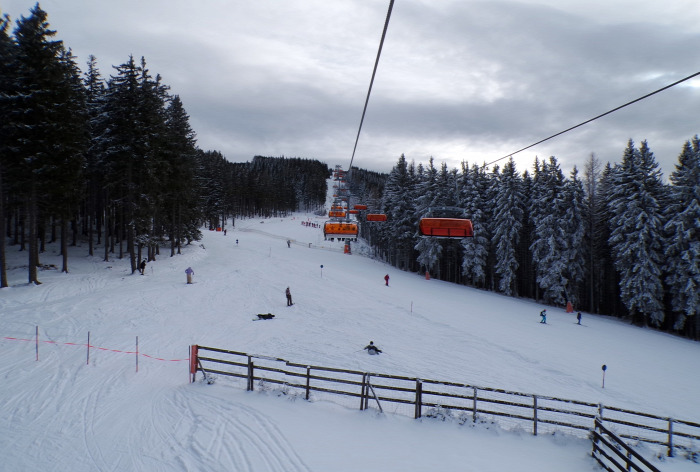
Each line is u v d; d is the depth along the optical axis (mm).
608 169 48750
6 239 41125
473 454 9352
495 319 29812
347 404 12039
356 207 25766
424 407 12523
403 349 19266
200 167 52750
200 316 22656
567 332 28125
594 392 16281
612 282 45906
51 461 8234
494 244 50875
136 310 22797
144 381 12898
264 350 17578
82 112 33875
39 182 26484
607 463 9219
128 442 9039
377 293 35219
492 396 14508
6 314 20312
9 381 12422
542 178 48562
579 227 42156
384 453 9078
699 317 35156
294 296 30234
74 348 15922
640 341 28219
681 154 38094
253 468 8094
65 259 30984
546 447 10039
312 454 8797
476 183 53500
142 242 34469
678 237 34406
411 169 66250
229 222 109750
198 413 10641
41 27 26422
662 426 13844
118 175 33312
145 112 32188
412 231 60781
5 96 25203
